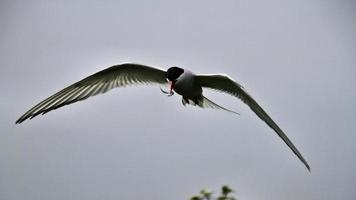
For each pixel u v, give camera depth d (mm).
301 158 8914
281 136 9258
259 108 9672
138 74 10750
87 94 10391
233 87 10211
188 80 10398
